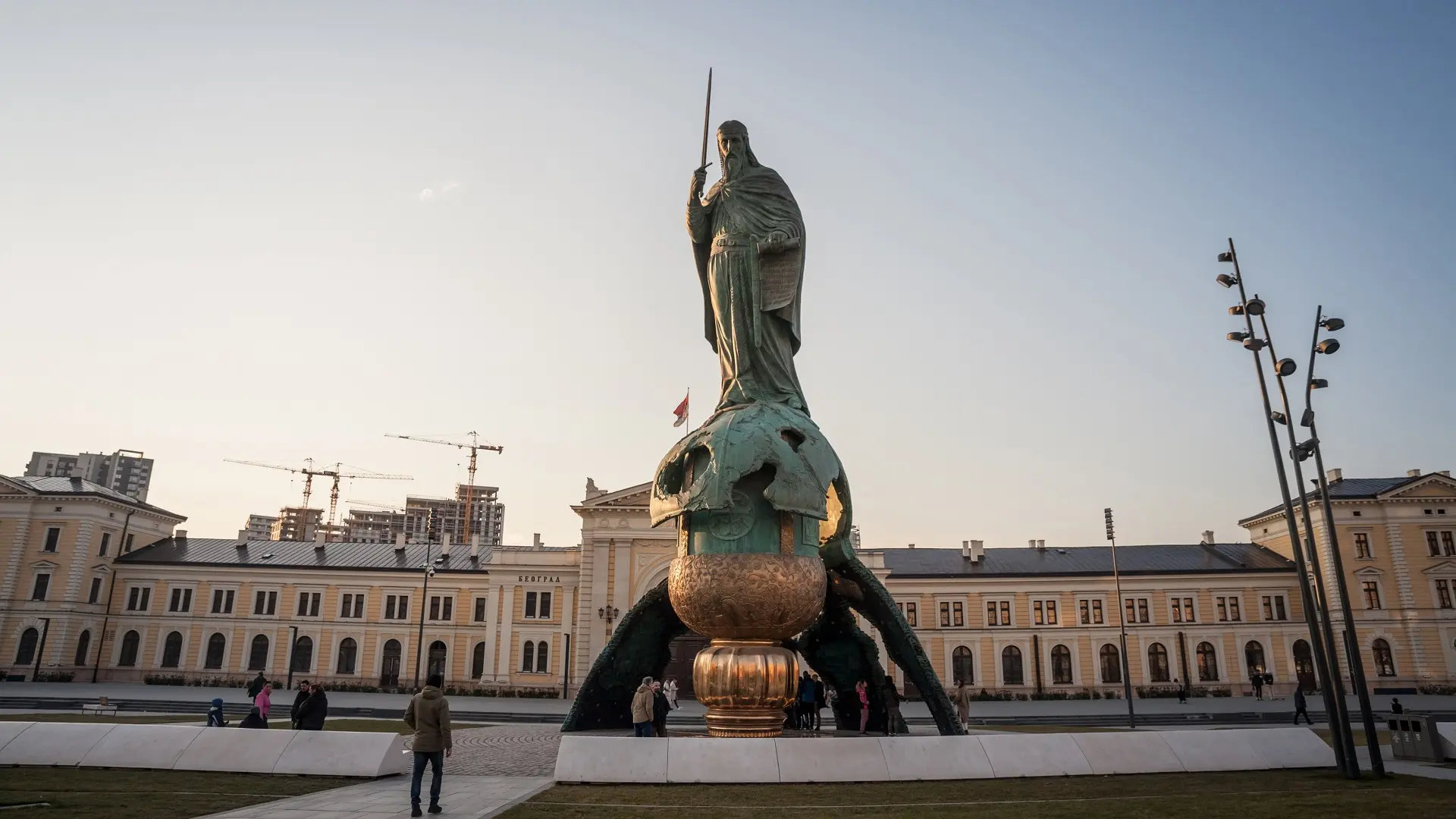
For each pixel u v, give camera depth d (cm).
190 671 6688
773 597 1792
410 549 7438
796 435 1959
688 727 3316
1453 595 6362
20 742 1712
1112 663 6606
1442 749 1955
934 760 1639
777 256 2158
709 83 2275
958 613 6819
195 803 1339
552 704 5422
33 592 6531
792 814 1262
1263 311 1944
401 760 1759
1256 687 6125
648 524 6134
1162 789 1505
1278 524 7075
